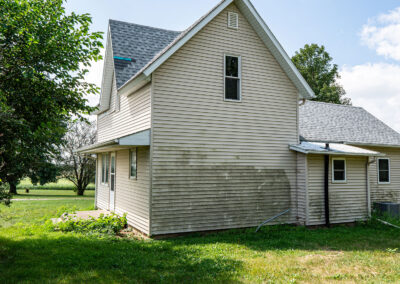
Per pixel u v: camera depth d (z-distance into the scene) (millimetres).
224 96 10875
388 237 10148
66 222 10477
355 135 15258
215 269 6430
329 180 12078
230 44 11180
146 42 14031
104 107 15281
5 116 5672
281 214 11461
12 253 7352
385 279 6012
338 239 9680
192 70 10398
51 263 6633
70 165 28047
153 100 9688
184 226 9844
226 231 10438
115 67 11938
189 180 10031
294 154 12070
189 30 10078
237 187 10828
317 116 16359
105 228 10383
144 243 8703
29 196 26594
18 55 6207
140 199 10344
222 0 10711
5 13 6035
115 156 13781
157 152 9617
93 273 6082
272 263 6957
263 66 11766
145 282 5707
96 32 6996
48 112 6609
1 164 6613
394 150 15969
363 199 12742
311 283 5773
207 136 10453
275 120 11812
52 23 6594
